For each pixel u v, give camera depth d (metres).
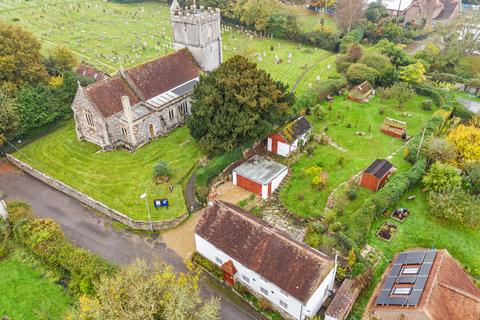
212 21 82.56
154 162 69.00
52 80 85.00
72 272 47.41
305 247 45.16
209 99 62.50
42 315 44.97
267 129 65.25
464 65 102.38
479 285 46.41
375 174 60.22
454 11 140.62
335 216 55.50
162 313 36.62
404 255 47.31
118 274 41.31
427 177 58.91
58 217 59.50
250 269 45.03
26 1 164.75
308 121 75.50
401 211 56.78
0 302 46.56
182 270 50.72
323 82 92.25
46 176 65.94
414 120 81.31
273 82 68.31
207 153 69.88
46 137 77.81
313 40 122.50
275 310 45.31
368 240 52.75
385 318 40.84
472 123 74.75
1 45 76.94
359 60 98.19
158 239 55.44
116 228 57.38
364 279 45.38
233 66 66.44
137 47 123.50
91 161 69.94
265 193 60.78
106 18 152.75
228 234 48.09
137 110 71.94
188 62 83.31
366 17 130.50
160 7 169.25
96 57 115.56
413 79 92.62
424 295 39.69
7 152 73.19
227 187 63.72
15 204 58.28
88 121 72.06
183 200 60.78
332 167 67.12
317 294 42.59
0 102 71.50
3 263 51.41
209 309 38.88
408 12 134.62
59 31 135.88
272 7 131.12
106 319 35.75
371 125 79.75
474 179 58.50
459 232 53.91
